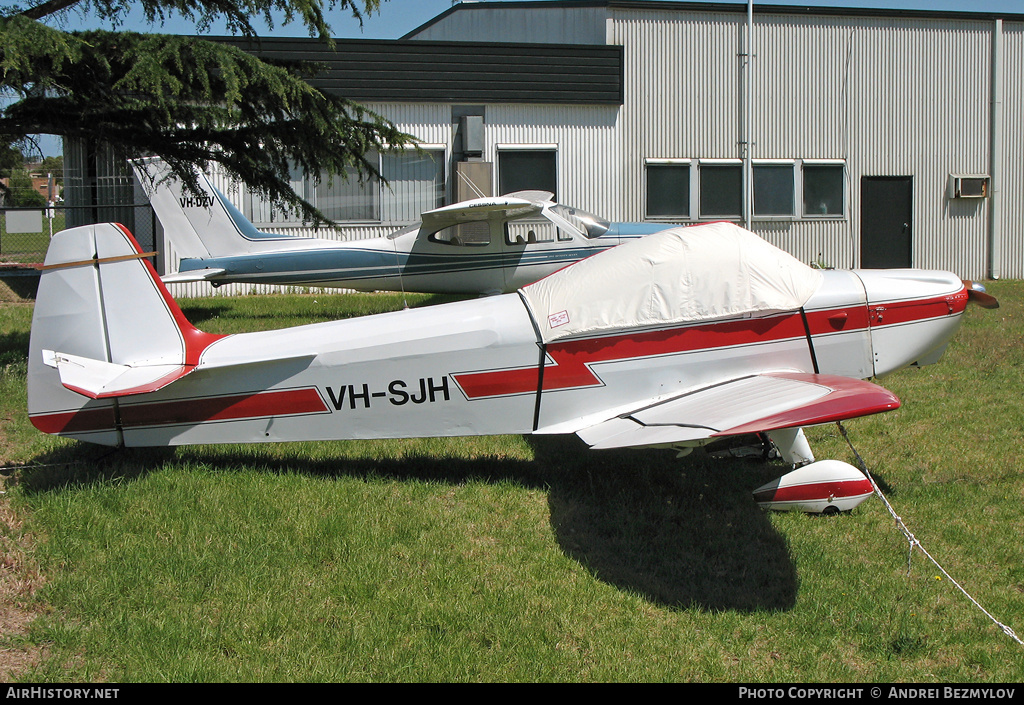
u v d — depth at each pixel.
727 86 16.59
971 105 17.64
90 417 5.02
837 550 4.37
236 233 11.30
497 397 5.05
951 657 3.48
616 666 3.32
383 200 15.47
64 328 5.00
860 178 17.33
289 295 14.11
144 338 5.03
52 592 3.66
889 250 17.66
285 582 3.85
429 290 11.19
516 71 15.67
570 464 5.57
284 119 8.29
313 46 14.69
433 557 4.14
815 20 16.73
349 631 3.47
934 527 4.65
